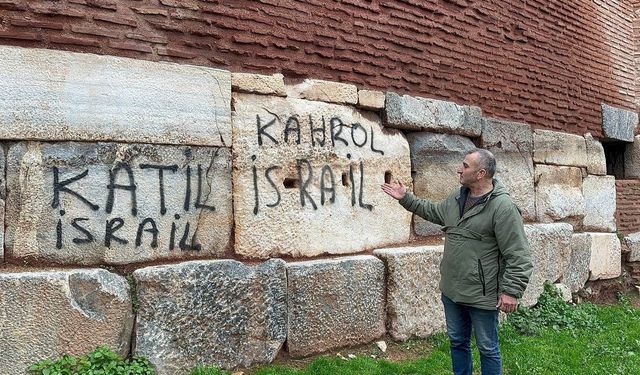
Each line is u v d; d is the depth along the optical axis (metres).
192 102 4.83
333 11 5.82
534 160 8.06
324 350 5.24
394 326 5.71
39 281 3.99
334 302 5.32
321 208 5.54
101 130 4.42
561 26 8.74
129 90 4.55
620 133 9.88
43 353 3.98
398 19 6.41
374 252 5.86
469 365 4.50
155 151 4.64
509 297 4.06
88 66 4.39
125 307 4.29
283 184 5.30
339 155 5.73
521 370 5.20
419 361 5.24
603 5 9.77
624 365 5.48
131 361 4.30
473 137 7.23
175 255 4.71
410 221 6.38
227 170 4.99
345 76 5.89
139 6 4.66
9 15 4.17
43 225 4.21
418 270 5.93
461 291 4.28
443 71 6.88
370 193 5.97
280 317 4.97
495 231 4.15
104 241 4.40
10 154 4.14
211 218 4.89
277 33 5.39
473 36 7.27
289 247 5.29
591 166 9.09
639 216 10.03
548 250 7.68
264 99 5.27
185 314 4.50
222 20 5.06
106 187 4.43
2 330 3.87
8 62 4.12
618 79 10.05
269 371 4.67
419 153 6.55
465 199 4.40
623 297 9.09
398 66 6.41
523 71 8.02
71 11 4.37
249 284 4.82
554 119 8.56
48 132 4.23
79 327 4.11
